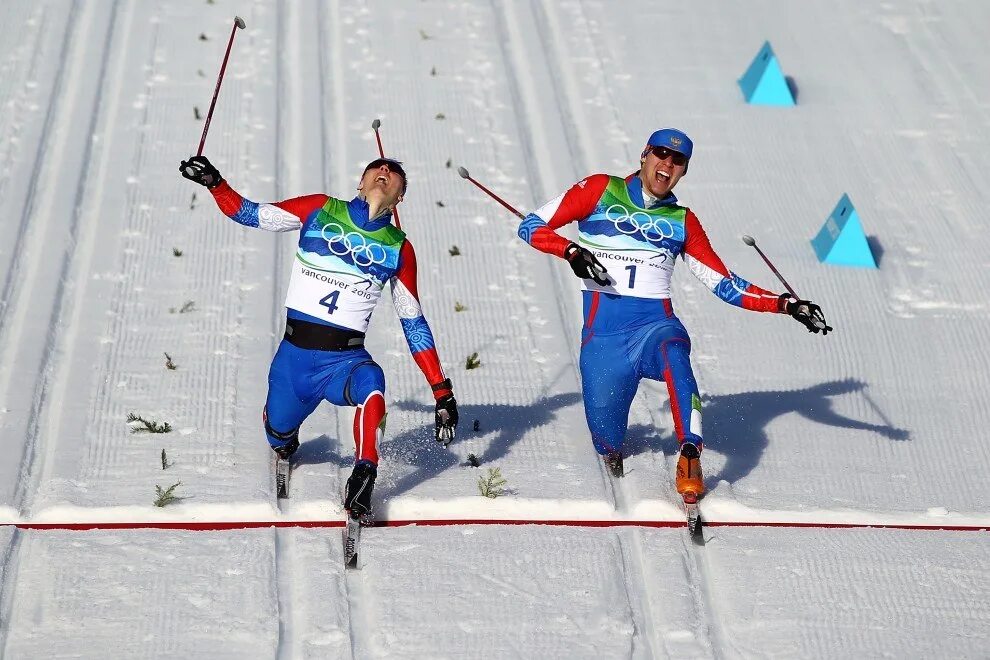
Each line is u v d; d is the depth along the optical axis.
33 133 34.22
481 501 21.94
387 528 21.27
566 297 29.67
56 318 27.08
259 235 30.64
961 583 20.94
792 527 22.28
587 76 39.66
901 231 33.53
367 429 19.67
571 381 26.38
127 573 19.73
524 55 40.38
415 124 36.06
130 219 30.80
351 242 20.16
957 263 32.31
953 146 37.88
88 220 30.81
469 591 19.89
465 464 23.14
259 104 36.31
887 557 21.47
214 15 41.03
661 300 21.80
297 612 19.28
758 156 36.38
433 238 31.25
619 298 21.70
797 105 39.34
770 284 30.70
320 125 35.56
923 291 31.11
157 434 23.36
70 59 38.16
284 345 20.61
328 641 18.70
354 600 19.64
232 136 34.75
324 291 20.22
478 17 42.22
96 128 34.75
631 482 23.00
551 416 25.03
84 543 20.31
